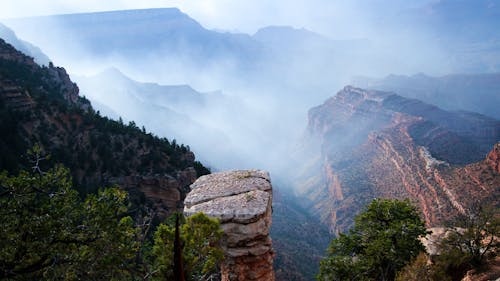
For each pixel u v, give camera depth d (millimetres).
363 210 31344
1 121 51094
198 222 13594
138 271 14734
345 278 27406
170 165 65438
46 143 55312
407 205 30391
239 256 15836
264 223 16156
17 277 13258
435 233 33219
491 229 28500
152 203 59688
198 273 14703
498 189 88250
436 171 120562
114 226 15148
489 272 26422
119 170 59906
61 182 15703
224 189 17812
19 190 14375
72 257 14164
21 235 13594
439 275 25656
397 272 25531
